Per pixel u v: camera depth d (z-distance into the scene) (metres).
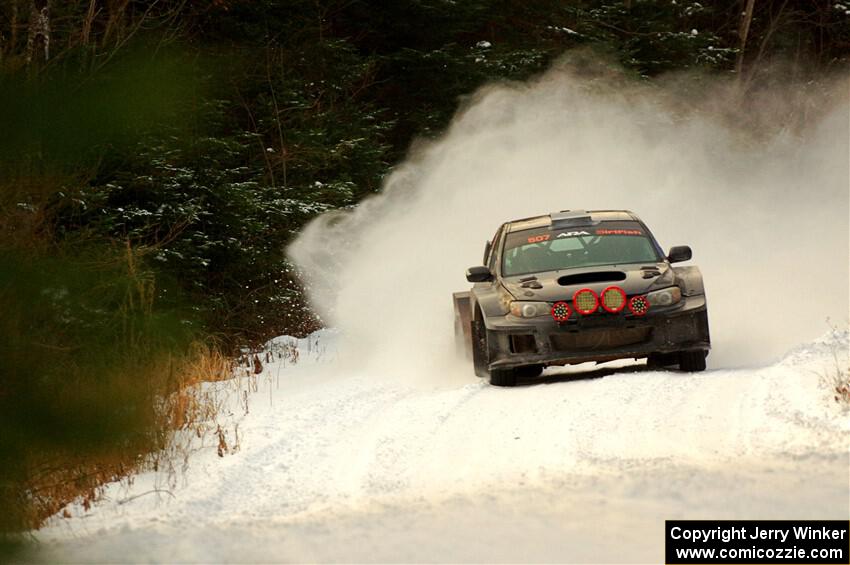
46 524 20.25
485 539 15.20
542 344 35.84
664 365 38.53
